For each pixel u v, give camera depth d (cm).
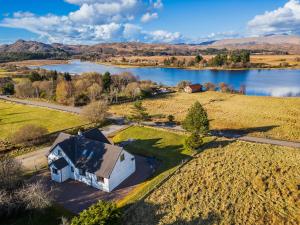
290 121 7419
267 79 17200
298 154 5000
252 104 9731
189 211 3316
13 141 5484
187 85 13100
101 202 2933
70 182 4088
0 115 8112
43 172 4400
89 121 7006
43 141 5762
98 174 3797
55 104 9650
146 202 3516
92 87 10288
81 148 4241
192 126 5700
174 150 5256
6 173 3316
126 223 3103
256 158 4806
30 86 11012
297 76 18400
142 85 12281
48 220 3177
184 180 4069
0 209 3033
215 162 4666
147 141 5762
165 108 9150
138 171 4434
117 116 7875
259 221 3125
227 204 3444
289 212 3288
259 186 3850
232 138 5922
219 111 8662
